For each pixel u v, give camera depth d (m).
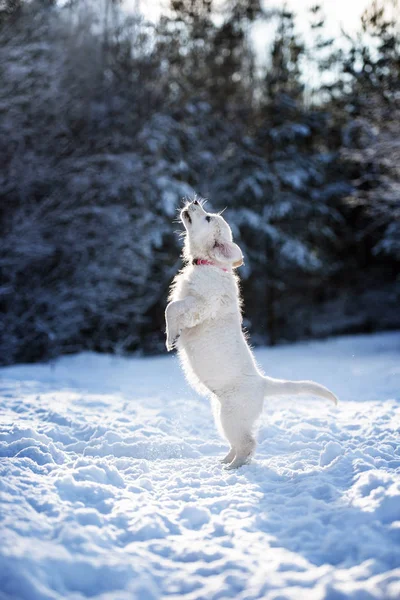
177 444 5.55
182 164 20.14
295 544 3.28
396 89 13.92
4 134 14.30
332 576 2.87
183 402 8.34
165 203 19.14
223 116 22.36
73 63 16.67
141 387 10.09
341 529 3.43
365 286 27.25
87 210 15.48
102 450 5.36
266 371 12.90
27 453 4.71
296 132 21.84
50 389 9.02
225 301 5.09
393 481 3.93
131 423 6.42
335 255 26.28
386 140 14.30
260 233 22.44
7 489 3.67
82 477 4.20
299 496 3.96
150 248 19.03
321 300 27.70
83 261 16.14
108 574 2.85
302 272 25.69
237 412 4.97
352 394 9.20
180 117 21.14
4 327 14.37
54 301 15.09
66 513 3.42
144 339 20.55
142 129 18.75
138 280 17.92
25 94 14.66
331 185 23.09
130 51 19.16
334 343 21.31
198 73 22.12
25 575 2.67
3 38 13.77
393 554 3.05
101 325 17.80
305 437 5.89
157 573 2.94
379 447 5.13
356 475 4.29
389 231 17.12
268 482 4.45
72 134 16.11
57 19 15.66
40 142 15.17
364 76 14.48
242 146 22.28
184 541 3.31
